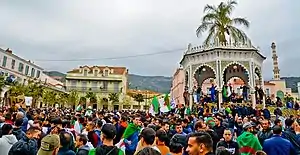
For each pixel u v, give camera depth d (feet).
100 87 277.03
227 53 93.81
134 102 300.20
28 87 173.17
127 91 320.09
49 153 15.66
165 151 18.43
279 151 21.36
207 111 72.64
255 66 98.53
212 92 91.15
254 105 91.35
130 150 24.43
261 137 27.89
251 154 21.15
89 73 278.26
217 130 32.24
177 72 222.89
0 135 22.25
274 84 246.27
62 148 17.84
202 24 105.29
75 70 280.10
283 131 25.62
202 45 98.68
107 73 281.54
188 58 101.76
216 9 104.53
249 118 42.06
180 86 211.00
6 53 191.83
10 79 167.73
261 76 102.12
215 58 93.91
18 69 208.85
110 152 15.60
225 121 36.65
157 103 69.36
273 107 93.15
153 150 9.29
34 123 29.01
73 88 273.33
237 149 22.03
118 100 274.77
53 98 206.80
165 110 69.82
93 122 30.25
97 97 273.95
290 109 94.38
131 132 25.48
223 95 90.74
